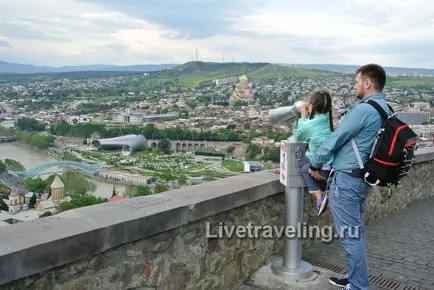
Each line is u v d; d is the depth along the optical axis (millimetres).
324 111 3814
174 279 3346
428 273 4508
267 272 4254
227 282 3920
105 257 2809
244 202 3965
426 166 8250
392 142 3154
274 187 4395
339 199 3383
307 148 4043
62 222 2793
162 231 3146
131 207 3209
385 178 3211
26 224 2732
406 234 5832
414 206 7488
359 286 3531
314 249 5102
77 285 2654
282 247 4648
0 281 2227
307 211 5121
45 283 2480
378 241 5520
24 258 2324
